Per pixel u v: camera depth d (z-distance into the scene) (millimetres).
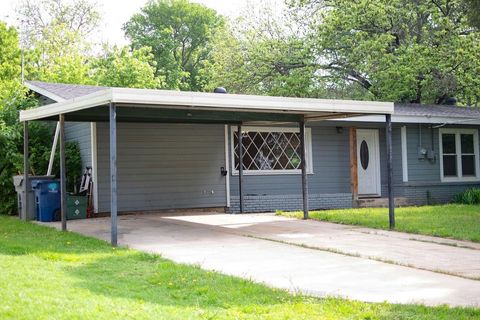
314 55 26062
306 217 13930
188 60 47562
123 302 5699
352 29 24797
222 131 16328
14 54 29875
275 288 6547
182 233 11266
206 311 5516
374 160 18969
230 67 28656
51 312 5152
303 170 14023
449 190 19469
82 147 15109
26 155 13805
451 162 19703
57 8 40812
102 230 11656
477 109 21750
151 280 6773
